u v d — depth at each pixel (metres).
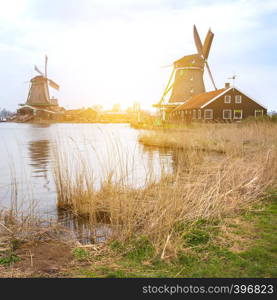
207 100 41.28
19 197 8.78
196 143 17.12
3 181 11.02
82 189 7.75
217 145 16.00
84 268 4.09
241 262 3.95
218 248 4.43
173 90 63.59
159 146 22.73
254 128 18.14
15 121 108.75
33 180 11.17
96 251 4.61
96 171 11.16
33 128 60.81
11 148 22.72
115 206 6.40
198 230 5.05
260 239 4.61
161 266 4.03
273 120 26.73
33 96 103.25
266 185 7.23
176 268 3.96
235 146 13.27
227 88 40.28
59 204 7.79
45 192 9.41
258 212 5.89
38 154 18.83
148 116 69.81
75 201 7.47
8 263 4.29
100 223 6.32
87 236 5.64
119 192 6.90
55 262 4.31
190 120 44.25
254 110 41.19
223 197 6.50
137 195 6.85
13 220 6.03
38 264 4.24
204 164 10.15
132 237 5.03
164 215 5.20
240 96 40.69
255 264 3.87
